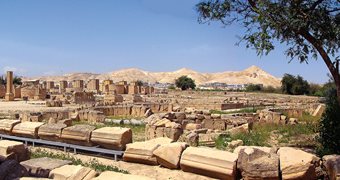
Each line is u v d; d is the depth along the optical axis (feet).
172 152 30.58
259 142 47.93
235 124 69.41
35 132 43.11
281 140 50.01
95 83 292.20
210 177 28.09
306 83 273.75
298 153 25.70
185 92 290.56
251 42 34.14
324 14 36.35
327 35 36.73
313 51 39.55
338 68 35.76
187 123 71.26
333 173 23.50
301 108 109.09
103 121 81.41
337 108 34.76
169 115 74.95
